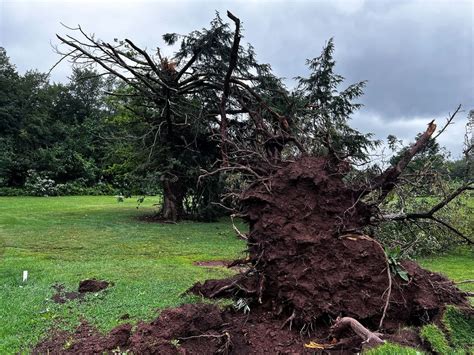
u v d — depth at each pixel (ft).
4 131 136.46
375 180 16.12
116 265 25.71
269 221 14.84
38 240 36.40
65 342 13.55
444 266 27.73
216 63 45.88
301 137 21.17
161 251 32.09
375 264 13.87
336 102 49.08
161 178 50.21
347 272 13.70
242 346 12.74
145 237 39.01
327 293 13.52
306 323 13.37
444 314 13.32
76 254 30.27
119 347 12.43
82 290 19.60
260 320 14.26
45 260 27.73
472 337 12.64
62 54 37.42
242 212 16.08
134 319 15.38
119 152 57.77
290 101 42.04
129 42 39.99
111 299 18.06
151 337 12.19
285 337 13.15
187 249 33.12
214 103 47.57
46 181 119.24
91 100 163.43
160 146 52.03
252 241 15.55
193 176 51.39
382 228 17.61
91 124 139.64
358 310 13.25
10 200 93.04
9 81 143.33
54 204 81.25
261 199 15.20
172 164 50.37
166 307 16.56
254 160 18.70
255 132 28.73
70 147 134.82
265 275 14.84
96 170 129.80
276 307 14.39
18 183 128.67
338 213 14.79
